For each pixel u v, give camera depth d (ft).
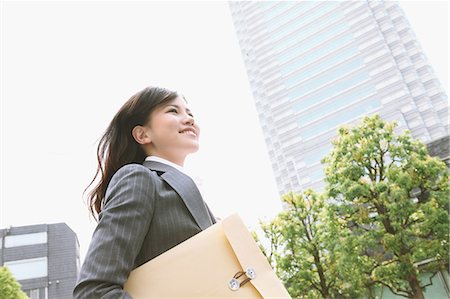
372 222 16.46
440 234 15.17
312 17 75.25
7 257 24.70
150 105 2.44
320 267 16.83
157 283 1.45
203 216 1.81
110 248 1.42
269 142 68.95
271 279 1.46
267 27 79.87
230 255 1.51
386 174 16.76
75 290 1.36
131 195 1.61
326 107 65.77
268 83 74.02
